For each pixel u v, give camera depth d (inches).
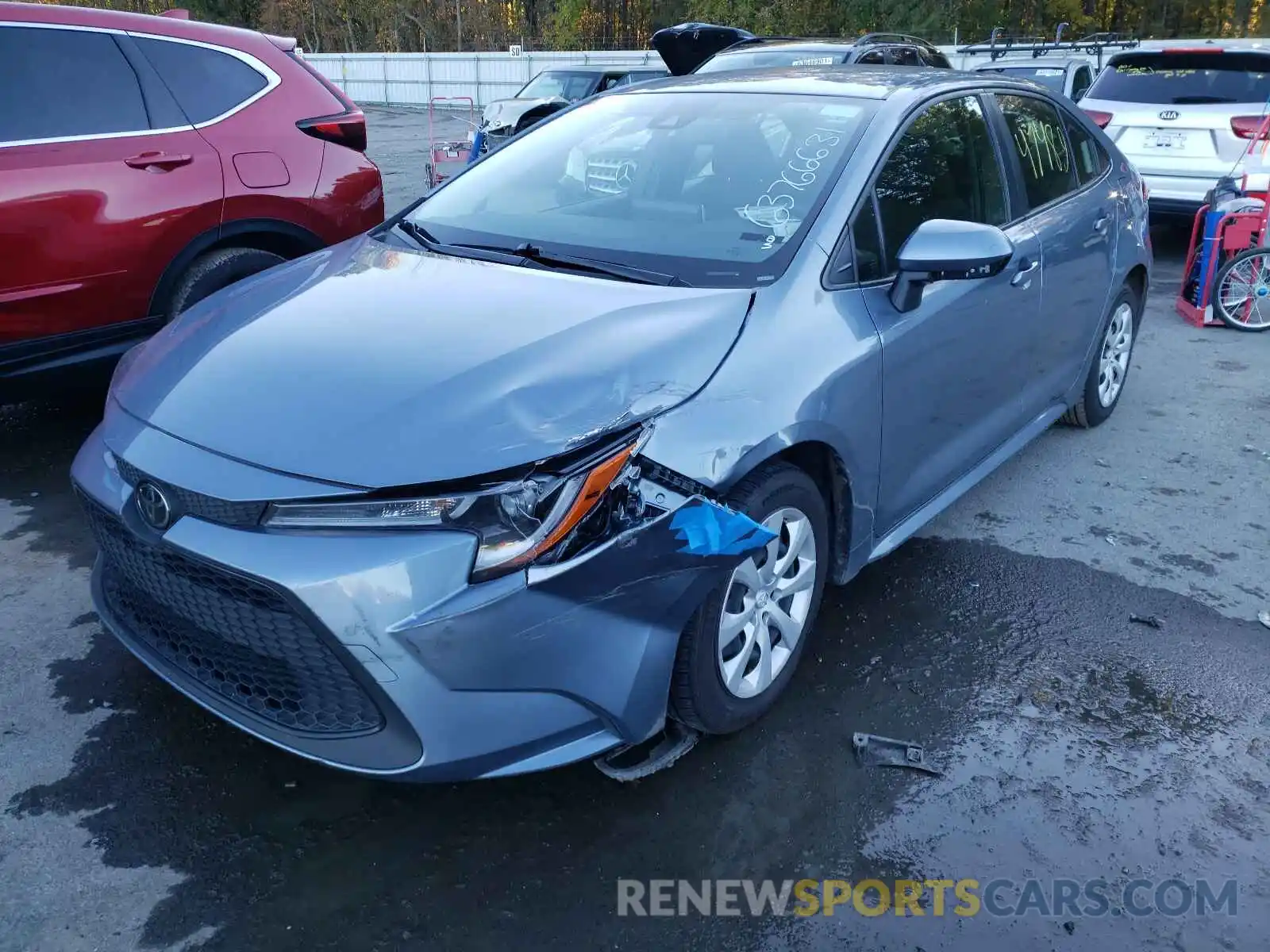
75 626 126.1
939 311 122.5
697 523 86.8
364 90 1278.3
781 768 102.7
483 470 80.8
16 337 158.7
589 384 89.3
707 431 91.5
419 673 80.4
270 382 93.0
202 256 180.7
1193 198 324.5
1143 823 96.5
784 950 82.9
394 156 649.0
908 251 111.2
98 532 100.0
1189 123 320.8
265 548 81.4
